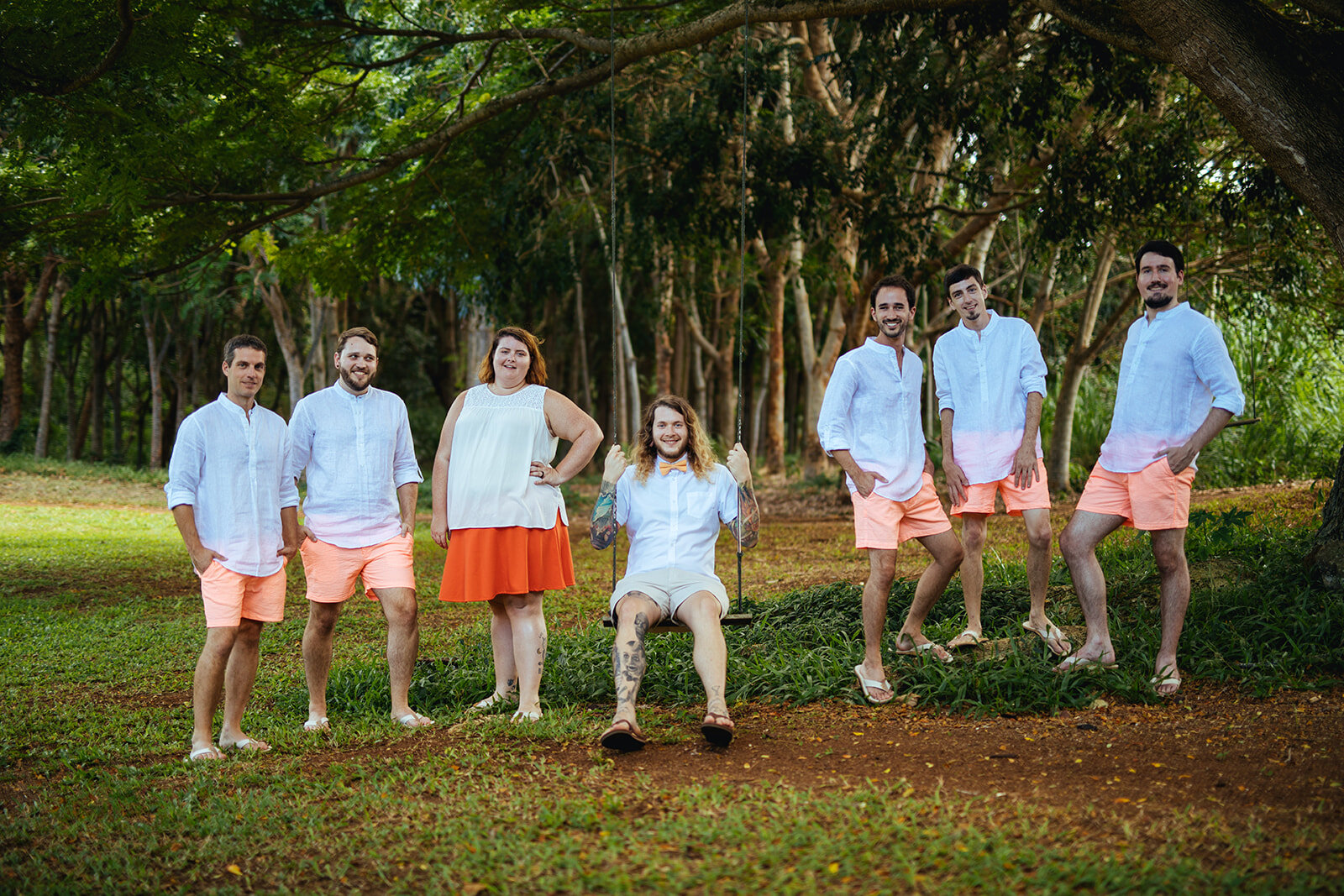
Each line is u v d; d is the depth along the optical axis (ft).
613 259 18.51
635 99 43.57
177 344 98.12
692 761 13.19
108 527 52.54
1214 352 14.55
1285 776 11.23
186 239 34.91
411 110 48.32
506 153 44.73
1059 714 14.49
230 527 14.71
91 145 26.55
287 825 11.52
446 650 22.15
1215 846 9.50
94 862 10.53
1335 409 48.78
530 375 17.10
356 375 16.17
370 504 16.26
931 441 57.26
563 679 17.69
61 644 23.29
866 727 14.52
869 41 37.63
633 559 15.19
